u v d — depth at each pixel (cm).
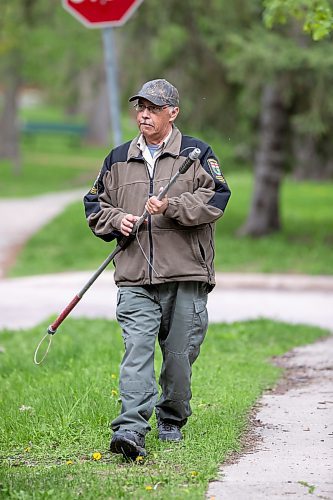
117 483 870
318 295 2683
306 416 1173
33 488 861
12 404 1218
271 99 3794
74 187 6706
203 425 1089
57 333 1920
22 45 5500
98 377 1355
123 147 1018
